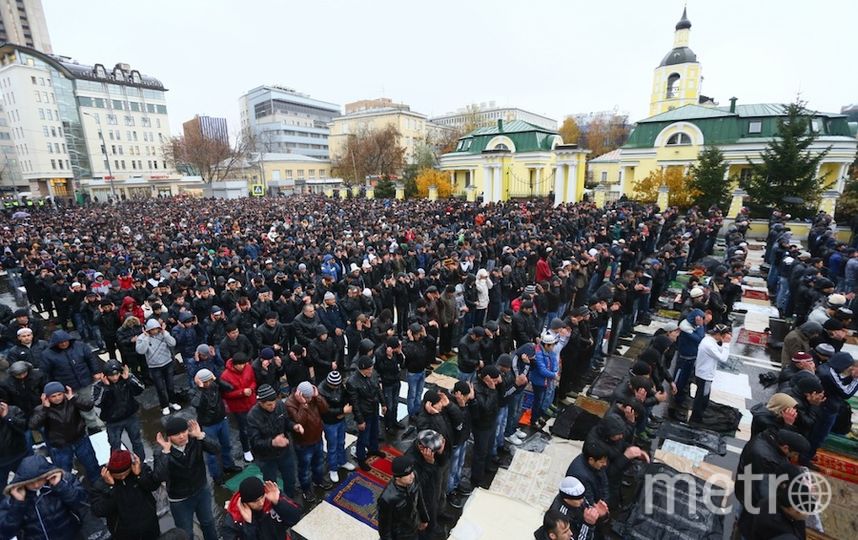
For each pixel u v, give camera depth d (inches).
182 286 406.3
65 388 214.5
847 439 235.5
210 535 185.5
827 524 188.9
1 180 2637.8
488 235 718.5
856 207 821.9
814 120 1189.7
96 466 223.3
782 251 503.8
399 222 855.7
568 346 287.4
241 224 947.3
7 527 146.2
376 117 3088.1
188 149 2365.9
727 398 301.9
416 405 279.1
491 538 190.4
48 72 2412.6
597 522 169.0
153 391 325.4
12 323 304.8
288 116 3801.7
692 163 1159.6
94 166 2628.0
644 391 210.8
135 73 2783.0
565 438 260.4
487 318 433.4
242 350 282.7
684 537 182.9
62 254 569.0
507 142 1503.4
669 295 506.0
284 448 198.2
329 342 284.7
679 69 2023.9
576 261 466.3
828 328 259.8
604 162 1939.0
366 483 227.1
